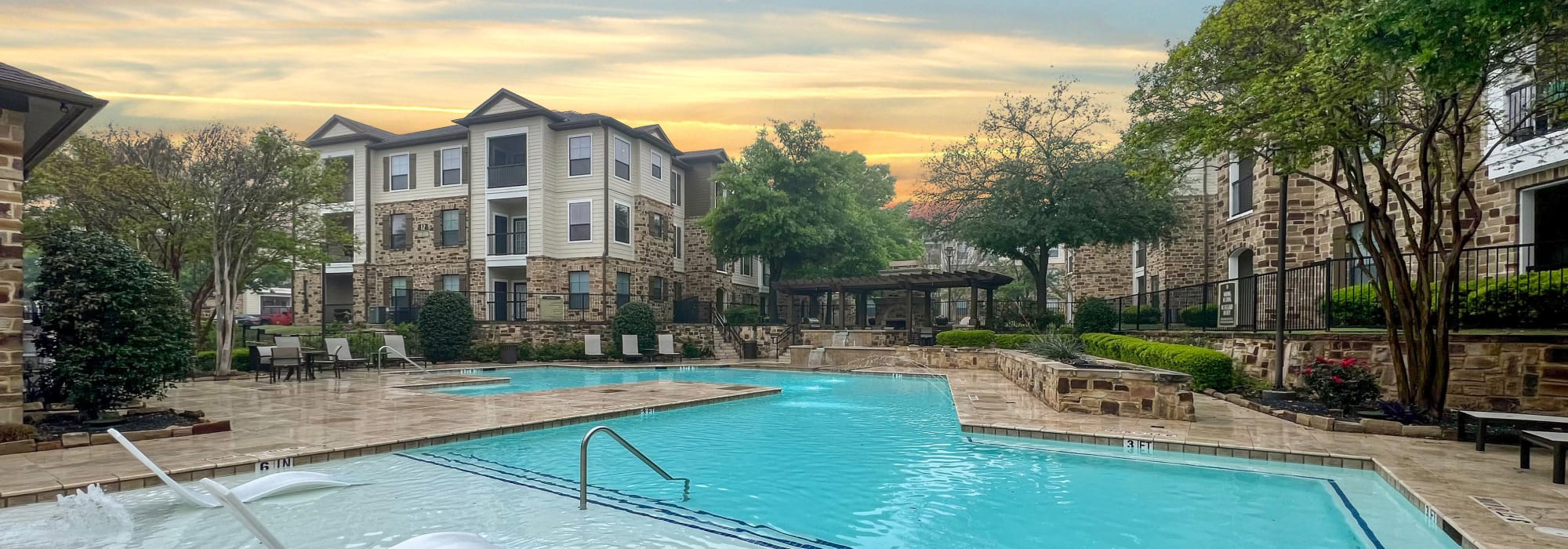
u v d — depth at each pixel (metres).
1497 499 5.25
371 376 16.86
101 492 5.48
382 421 9.30
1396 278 8.91
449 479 6.69
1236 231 18.62
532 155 26.28
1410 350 8.88
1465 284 10.38
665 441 8.84
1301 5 8.35
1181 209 21.91
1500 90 11.21
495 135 26.73
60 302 8.36
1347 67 7.23
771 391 13.91
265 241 17.78
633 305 23.83
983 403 11.23
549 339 24.27
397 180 28.12
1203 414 9.62
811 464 7.46
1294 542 4.86
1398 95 8.69
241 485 5.90
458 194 27.20
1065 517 5.49
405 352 21.02
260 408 10.67
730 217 26.45
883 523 5.37
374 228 28.33
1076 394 10.05
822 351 22.20
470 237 26.88
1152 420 9.15
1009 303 30.16
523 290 28.39
